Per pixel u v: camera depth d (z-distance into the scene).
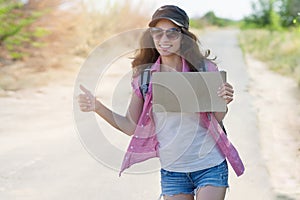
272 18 66.31
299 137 13.25
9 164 10.77
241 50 38.88
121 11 33.53
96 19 31.67
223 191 5.54
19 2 25.80
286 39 43.28
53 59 26.03
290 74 26.09
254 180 9.86
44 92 19.83
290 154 11.70
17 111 16.38
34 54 26.08
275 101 18.77
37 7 26.41
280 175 10.20
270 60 33.31
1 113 16.02
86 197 9.01
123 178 9.98
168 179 5.69
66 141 12.70
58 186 9.52
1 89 19.91
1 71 23.31
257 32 60.97
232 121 15.02
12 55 25.69
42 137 13.12
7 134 13.41
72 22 28.44
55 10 27.44
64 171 10.38
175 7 5.57
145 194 9.16
